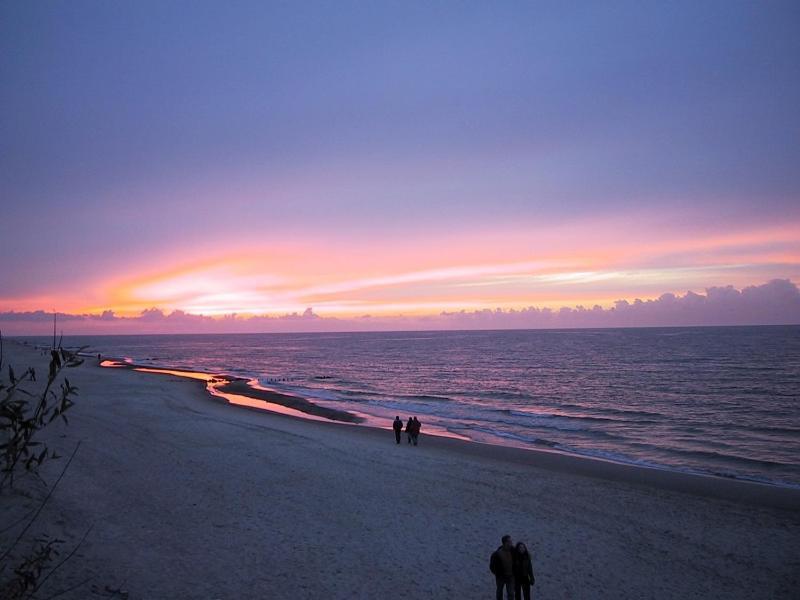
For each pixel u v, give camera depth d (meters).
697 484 21.78
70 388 7.46
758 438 32.44
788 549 15.09
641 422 38.31
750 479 23.03
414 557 13.93
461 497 18.98
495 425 37.28
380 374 83.81
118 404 36.25
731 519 17.41
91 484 17.19
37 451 19.69
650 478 22.70
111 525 14.13
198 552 13.30
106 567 11.66
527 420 39.56
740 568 13.88
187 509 16.23
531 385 65.00
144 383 54.41
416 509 17.56
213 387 59.34
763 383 60.50
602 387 61.09
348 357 133.00
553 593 12.39
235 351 171.12
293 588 11.94
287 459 23.25
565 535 15.81
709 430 35.03
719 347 131.00
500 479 21.44
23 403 7.09
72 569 11.09
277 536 14.79
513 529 16.14
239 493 18.17
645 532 16.17
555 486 20.67
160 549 13.19
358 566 13.27
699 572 13.62
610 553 14.64
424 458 24.86
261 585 11.95
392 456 25.02
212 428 29.39
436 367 96.50
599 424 37.69
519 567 11.07
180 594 11.11
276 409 43.44
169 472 19.84
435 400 51.56
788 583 13.11
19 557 10.54
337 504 17.73
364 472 21.81
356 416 40.62
